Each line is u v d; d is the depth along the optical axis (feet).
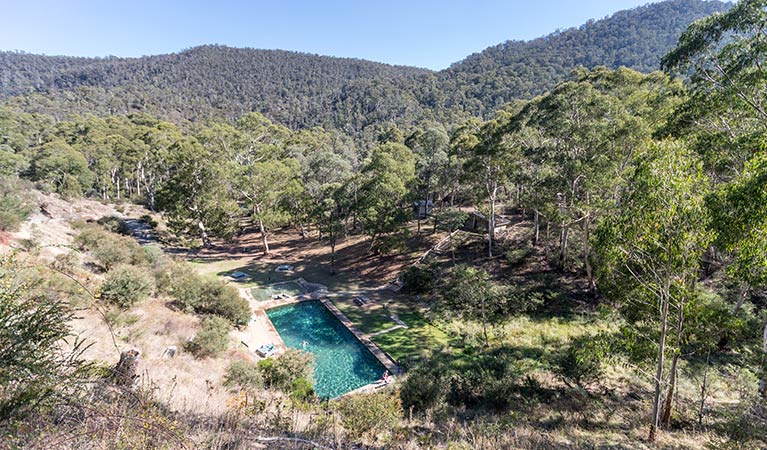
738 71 40.01
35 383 9.05
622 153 57.41
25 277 13.39
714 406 31.86
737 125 43.24
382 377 50.49
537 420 31.04
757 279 23.71
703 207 24.02
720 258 48.44
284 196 111.24
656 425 26.11
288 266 98.84
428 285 78.69
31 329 9.34
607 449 23.88
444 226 96.94
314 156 150.92
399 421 26.35
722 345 41.55
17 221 60.90
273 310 74.13
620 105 60.13
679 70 46.85
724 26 39.73
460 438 23.52
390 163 93.45
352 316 70.03
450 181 107.96
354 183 99.86
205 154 106.32
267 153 128.88
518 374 40.93
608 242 27.27
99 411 9.99
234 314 59.47
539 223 96.22
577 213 67.00
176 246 111.96
